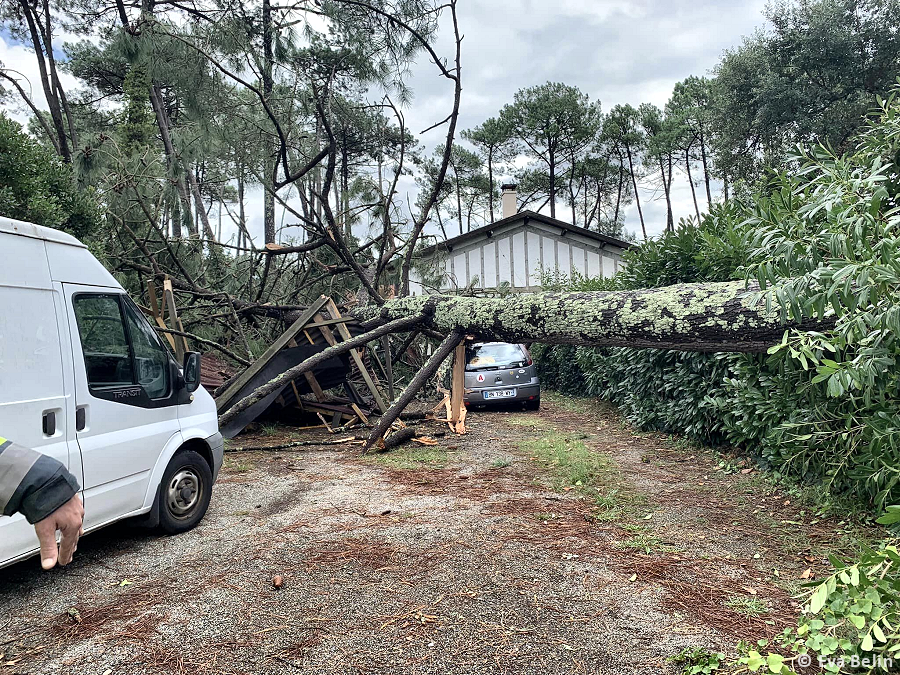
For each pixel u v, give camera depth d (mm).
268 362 8812
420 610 3180
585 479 5891
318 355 8281
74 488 1229
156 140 13188
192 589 3514
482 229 21297
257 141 10258
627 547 4047
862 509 4430
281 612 3191
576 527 4484
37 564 3930
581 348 11547
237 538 4395
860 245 2592
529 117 39781
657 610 3129
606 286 11500
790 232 2934
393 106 9594
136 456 4125
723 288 5027
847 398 4395
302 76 9695
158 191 10141
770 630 2887
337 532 4473
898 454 3809
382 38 9094
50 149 8930
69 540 1229
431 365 7887
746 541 4113
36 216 7746
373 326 9484
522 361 11344
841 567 2131
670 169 45031
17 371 3311
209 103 10109
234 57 9750
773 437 5340
